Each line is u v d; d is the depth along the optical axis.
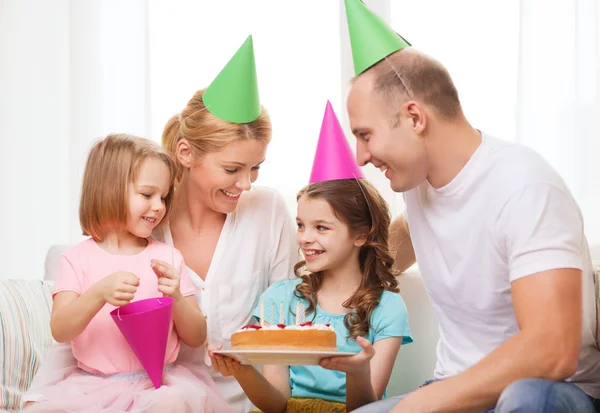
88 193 1.68
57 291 1.63
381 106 1.38
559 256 1.23
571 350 1.18
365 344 1.34
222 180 1.69
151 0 2.70
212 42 2.66
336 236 1.73
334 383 1.68
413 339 1.86
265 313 1.79
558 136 2.43
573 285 1.22
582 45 2.43
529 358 1.18
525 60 2.44
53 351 1.67
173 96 2.69
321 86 2.57
